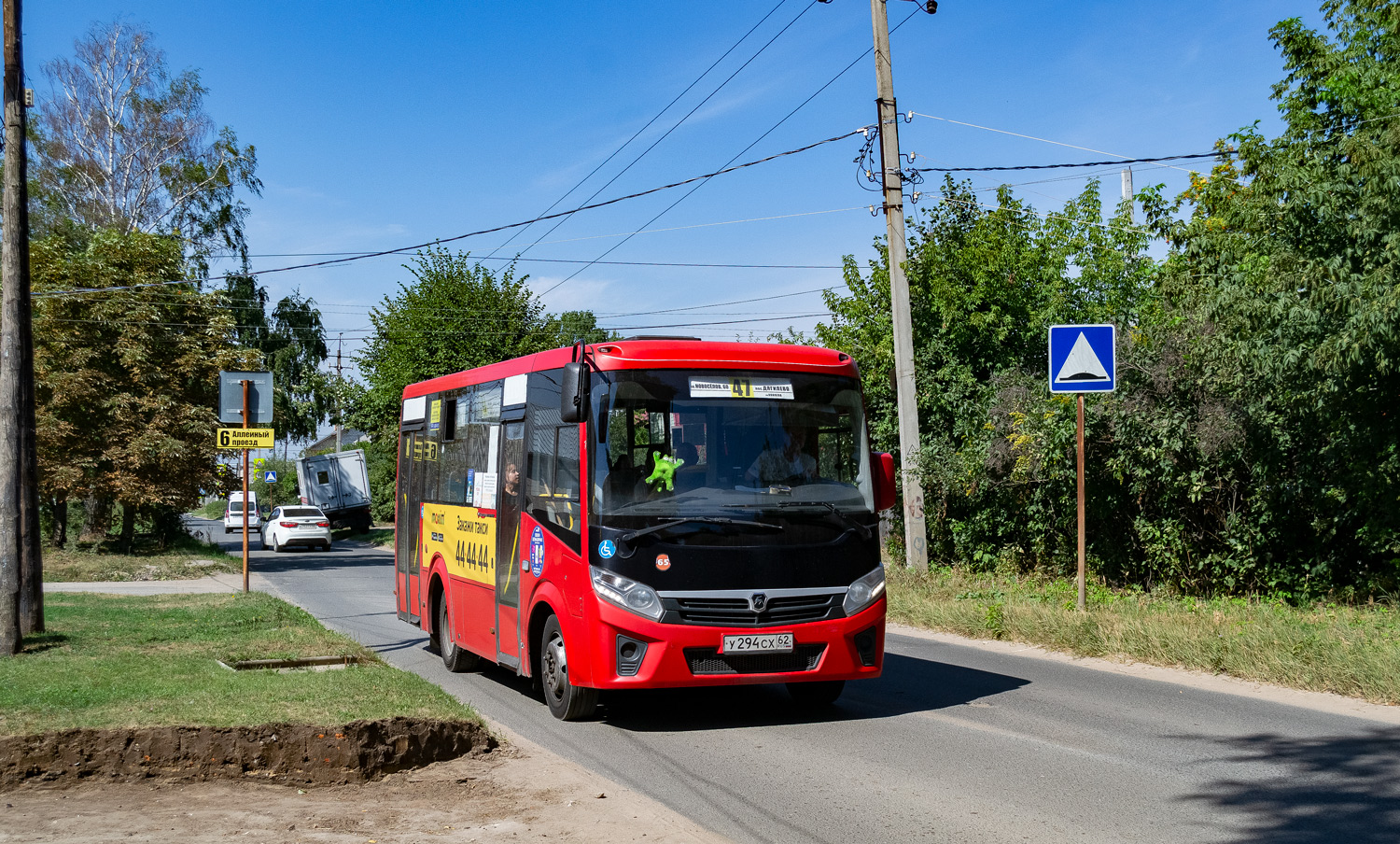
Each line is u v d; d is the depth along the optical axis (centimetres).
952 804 616
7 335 1210
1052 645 1205
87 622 1378
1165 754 718
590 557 824
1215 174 1894
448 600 1186
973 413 1903
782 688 1028
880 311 2159
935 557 1939
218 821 557
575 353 859
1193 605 1298
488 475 1073
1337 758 691
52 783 636
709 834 555
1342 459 1229
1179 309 1545
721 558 818
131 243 3144
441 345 3878
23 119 1245
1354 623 1107
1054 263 2136
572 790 642
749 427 863
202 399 3139
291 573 2856
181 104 4362
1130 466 1433
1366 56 1352
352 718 711
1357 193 1183
